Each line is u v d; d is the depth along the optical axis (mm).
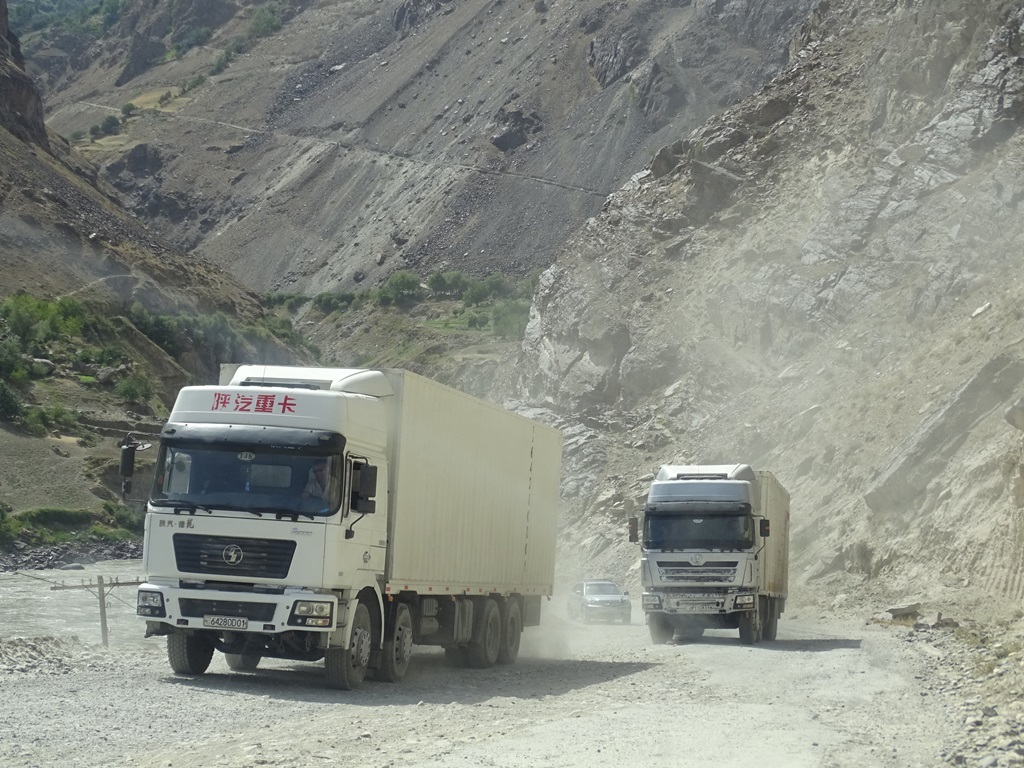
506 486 27891
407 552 22250
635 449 76312
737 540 33031
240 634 20188
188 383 140375
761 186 89562
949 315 62281
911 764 12648
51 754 13398
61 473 96250
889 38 86625
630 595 58281
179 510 19922
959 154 73500
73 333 131125
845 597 45719
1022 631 27984
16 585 63250
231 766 12633
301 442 19906
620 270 92875
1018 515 40438
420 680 22547
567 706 18594
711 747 13938
